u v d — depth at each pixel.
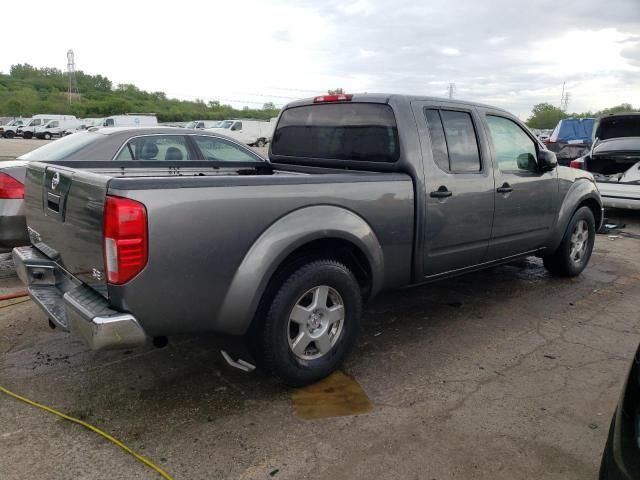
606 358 3.89
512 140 4.75
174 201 2.70
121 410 3.11
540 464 2.69
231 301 2.95
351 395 3.32
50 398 3.22
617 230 8.71
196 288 2.83
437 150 4.03
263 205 3.02
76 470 2.59
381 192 3.60
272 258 3.02
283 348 3.19
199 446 2.79
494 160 4.47
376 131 4.02
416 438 2.88
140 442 2.81
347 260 3.66
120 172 4.37
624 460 1.91
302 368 3.30
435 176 3.94
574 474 2.62
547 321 4.60
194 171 4.74
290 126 4.84
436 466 2.66
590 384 3.51
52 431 2.89
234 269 2.94
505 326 4.46
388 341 4.13
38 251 3.58
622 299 5.21
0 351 3.83
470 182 4.21
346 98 4.27
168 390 3.34
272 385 3.43
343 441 2.85
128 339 2.68
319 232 3.22
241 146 6.85
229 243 2.90
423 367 3.70
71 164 4.16
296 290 3.18
